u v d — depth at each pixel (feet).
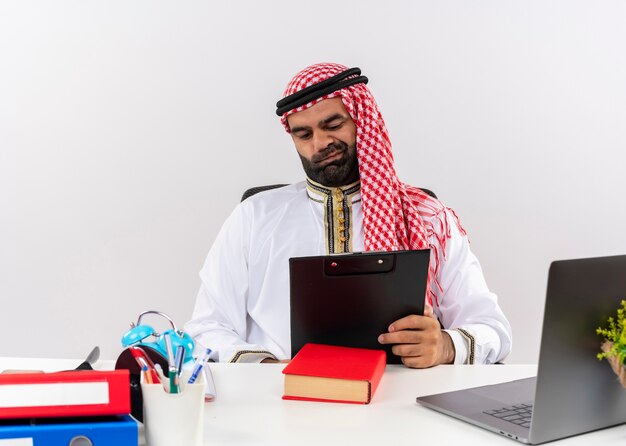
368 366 5.00
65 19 10.48
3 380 3.56
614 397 4.30
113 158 10.64
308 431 4.28
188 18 10.47
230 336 6.91
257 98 10.54
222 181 10.67
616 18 10.38
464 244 7.36
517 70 10.45
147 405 3.79
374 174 6.86
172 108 10.57
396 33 10.42
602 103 10.48
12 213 10.71
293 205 7.43
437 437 4.20
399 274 5.52
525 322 10.77
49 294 10.81
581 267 3.99
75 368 5.43
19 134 10.60
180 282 10.80
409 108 10.50
